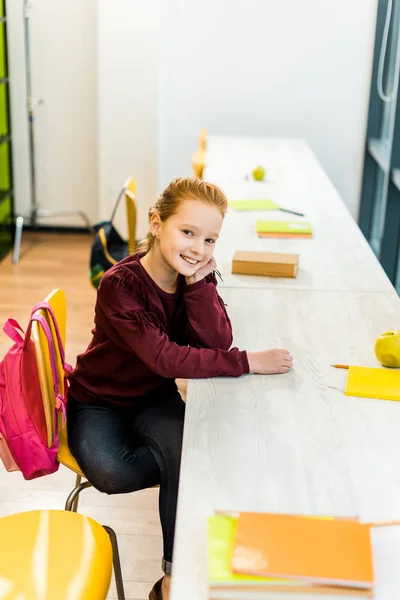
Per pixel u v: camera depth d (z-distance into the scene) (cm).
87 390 209
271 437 164
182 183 188
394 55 529
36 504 271
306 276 266
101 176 554
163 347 191
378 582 124
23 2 529
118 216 561
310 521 134
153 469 197
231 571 122
